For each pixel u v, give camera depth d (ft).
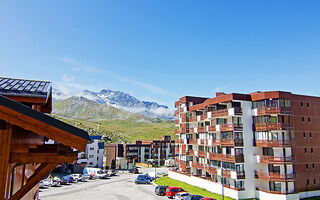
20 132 23.79
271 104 128.57
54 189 160.04
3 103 18.60
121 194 145.59
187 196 117.60
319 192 131.95
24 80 37.99
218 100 144.56
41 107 49.19
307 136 135.13
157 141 352.28
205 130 159.43
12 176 25.77
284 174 118.52
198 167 168.96
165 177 211.20
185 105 193.36
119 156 329.31
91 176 216.54
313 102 141.69
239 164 127.85
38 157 20.29
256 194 126.21
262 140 127.34
